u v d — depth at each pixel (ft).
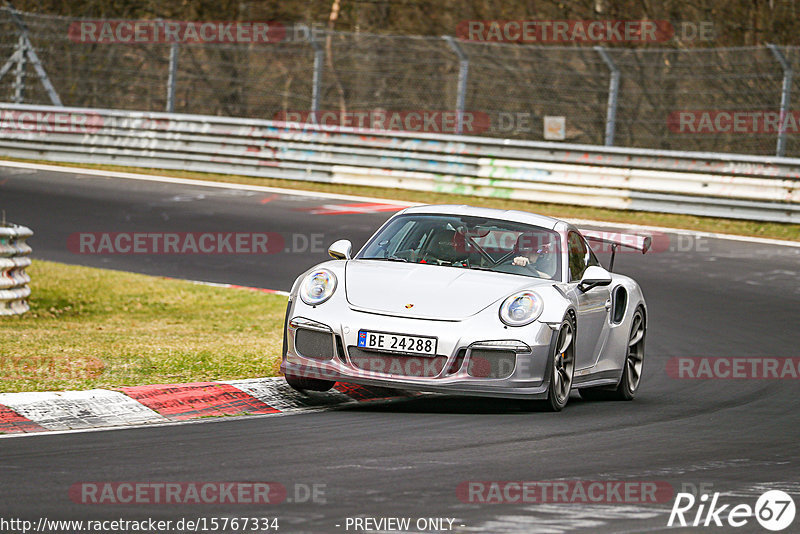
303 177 251.80
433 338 76.48
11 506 48.32
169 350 98.22
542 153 236.43
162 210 208.44
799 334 129.29
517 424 74.90
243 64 350.02
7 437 64.85
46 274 155.12
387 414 77.51
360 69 357.20
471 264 86.99
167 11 357.61
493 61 345.72
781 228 212.02
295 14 365.61
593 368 89.10
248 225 196.85
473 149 240.32
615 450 66.59
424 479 56.08
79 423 70.18
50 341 102.27
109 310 135.23
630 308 95.14
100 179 241.96
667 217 220.64
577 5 347.97
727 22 336.08
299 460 59.93
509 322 78.07
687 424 78.59
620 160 230.07
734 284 159.53
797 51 316.40
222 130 257.96
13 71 294.66
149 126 262.88
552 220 92.94
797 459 66.13
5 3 339.57
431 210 93.15
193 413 75.25
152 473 55.72
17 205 207.21
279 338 114.01
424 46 355.15
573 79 339.36
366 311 78.33
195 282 154.71
